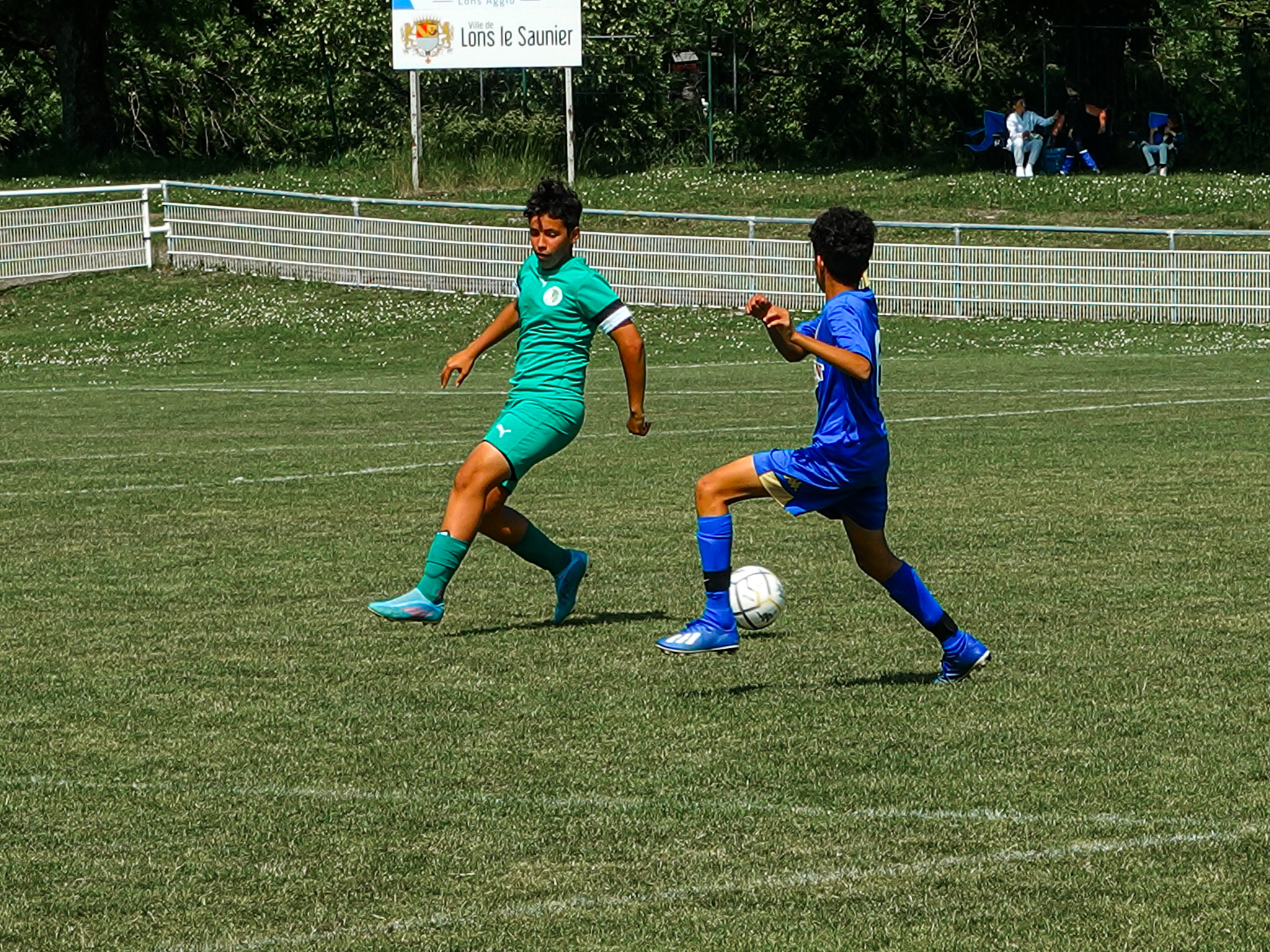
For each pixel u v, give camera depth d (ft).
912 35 350.64
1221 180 293.02
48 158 325.01
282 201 291.99
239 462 107.65
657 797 39.70
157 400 157.28
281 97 360.89
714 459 105.60
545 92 341.21
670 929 31.81
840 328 46.75
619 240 239.09
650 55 339.36
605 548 74.69
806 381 168.86
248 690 50.55
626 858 35.68
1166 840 36.01
